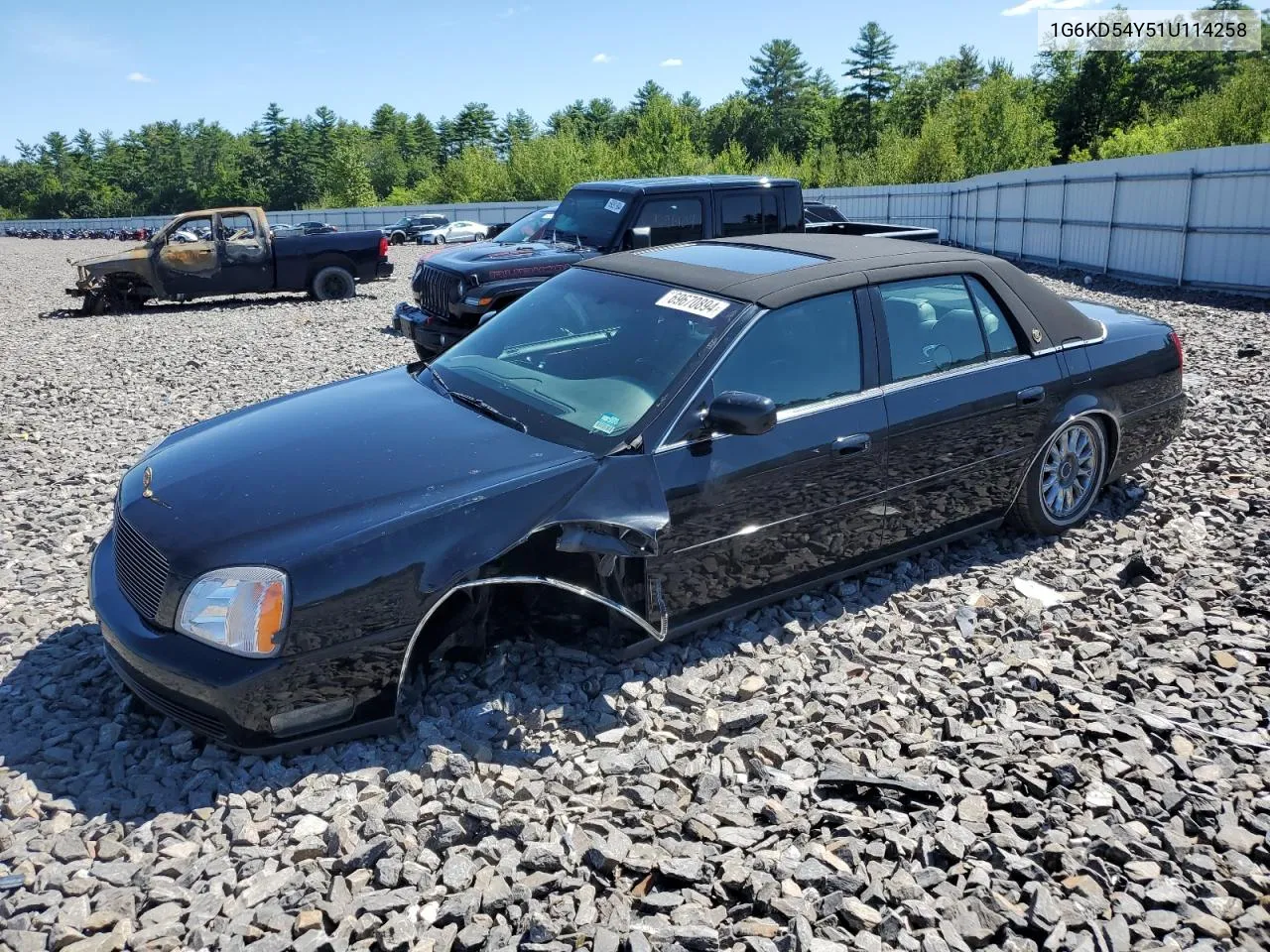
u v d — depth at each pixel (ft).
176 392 30.60
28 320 50.78
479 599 11.63
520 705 11.60
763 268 14.28
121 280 53.67
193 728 10.44
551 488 11.28
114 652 11.01
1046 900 8.53
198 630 10.12
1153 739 11.10
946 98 315.17
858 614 14.11
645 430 11.97
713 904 8.70
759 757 10.75
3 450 23.53
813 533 13.48
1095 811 9.92
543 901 8.62
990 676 12.48
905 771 10.53
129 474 13.14
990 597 14.62
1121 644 13.23
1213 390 26.84
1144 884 8.95
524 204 178.81
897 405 13.96
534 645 12.80
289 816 9.73
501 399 13.15
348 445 12.16
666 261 15.16
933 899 8.66
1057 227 72.18
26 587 15.26
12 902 8.46
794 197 33.58
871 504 13.98
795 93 362.33
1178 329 38.60
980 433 14.94
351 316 49.52
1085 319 16.87
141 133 479.41
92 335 44.21
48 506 19.30
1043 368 15.74
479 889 8.69
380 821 9.56
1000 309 15.64
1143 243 58.95
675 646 13.12
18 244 175.32
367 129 475.72
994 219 86.02
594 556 11.84
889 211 113.60
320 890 8.71
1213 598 14.43
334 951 7.94
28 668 12.72
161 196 459.73
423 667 11.61
